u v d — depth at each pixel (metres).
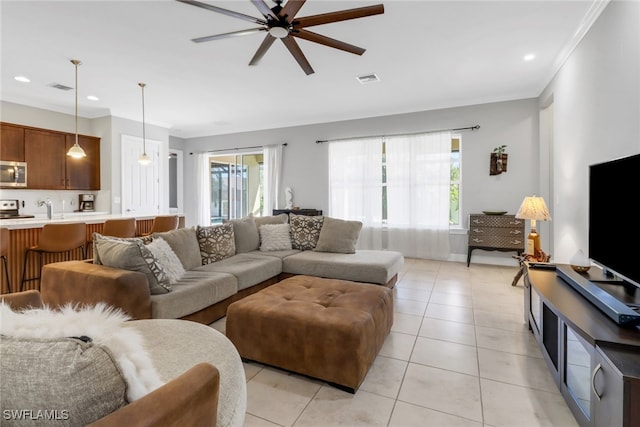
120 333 0.75
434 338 2.49
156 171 6.54
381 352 2.26
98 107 5.49
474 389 1.83
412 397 1.76
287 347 1.95
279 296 2.29
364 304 2.13
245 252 3.98
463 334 2.55
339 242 3.92
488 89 4.60
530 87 4.52
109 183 5.77
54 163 5.35
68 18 2.75
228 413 1.11
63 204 5.42
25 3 2.52
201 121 6.51
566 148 3.38
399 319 2.87
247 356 2.09
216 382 0.90
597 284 1.96
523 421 1.56
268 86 4.46
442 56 3.52
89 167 5.78
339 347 1.81
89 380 0.66
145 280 2.20
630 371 1.10
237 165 7.59
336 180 6.20
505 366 2.07
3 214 4.89
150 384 0.75
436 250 5.37
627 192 1.66
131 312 2.09
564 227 3.46
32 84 4.37
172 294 2.32
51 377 0.64
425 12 2.68
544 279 2.22
